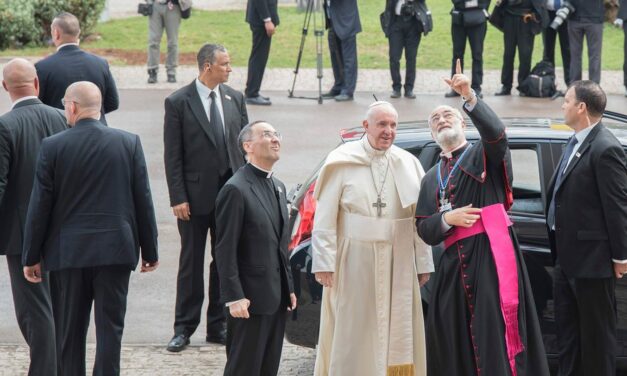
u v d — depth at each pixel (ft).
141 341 38.75
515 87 88.43
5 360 36.68
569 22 82.84
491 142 28.48
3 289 44.34
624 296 32.83
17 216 33.01
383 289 30.48
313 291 33.17
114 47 104.12
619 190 30.50
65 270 30.99
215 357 37.06
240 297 29.53
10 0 101.96
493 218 28.96
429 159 33.55
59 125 34.04
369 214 30.45
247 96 80.28
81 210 30.91
